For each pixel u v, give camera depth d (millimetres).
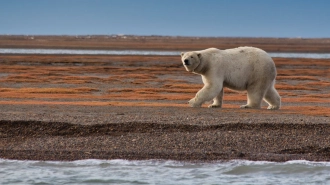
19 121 51344
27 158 44469
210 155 45688
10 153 45469
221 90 65375
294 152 46906
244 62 64875
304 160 44938
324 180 40625
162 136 49406
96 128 50594
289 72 167875
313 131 51344
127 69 163625
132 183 39438
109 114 58125
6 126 50625
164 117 55281
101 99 83125
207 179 40406
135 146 47312
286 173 42094
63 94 92375
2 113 56625
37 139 48625
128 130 50531
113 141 48250
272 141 48875
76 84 117312
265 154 46156
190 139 48781
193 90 106750
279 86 118312
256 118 56000
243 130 51219
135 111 61094
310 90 114875
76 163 43625
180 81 129375
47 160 44094
